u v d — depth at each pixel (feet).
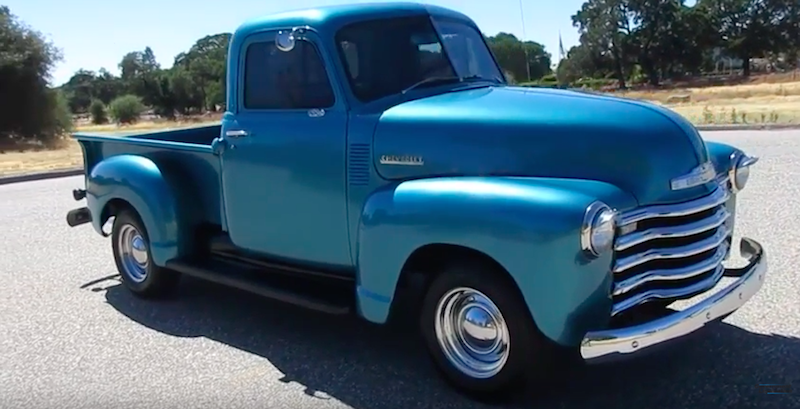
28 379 14.65
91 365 15.24
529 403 12.51
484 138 12.76
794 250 20.51
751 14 291.17
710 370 13.44
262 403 13.14
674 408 12.18
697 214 12.15
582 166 12.01
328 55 14.44
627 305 11.55
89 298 19.85
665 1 276.62
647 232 11.63
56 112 111.24
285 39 14.70
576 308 11.04
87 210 21.04
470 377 12.61
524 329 11.67
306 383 13.89
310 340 16.05
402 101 14.37
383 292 13.09
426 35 15.60
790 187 29.63
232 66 16.10
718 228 12.82
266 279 15.94
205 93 240.12
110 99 252.83
